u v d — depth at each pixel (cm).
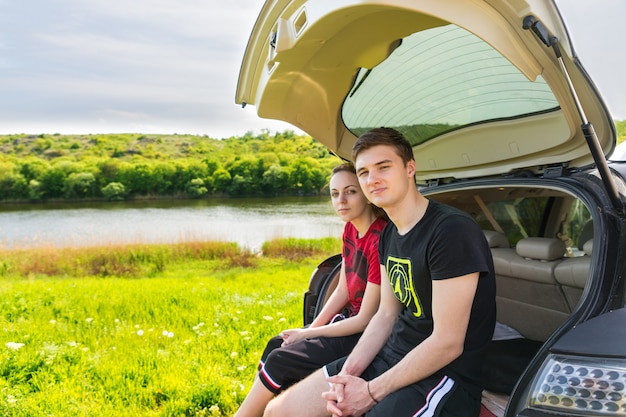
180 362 415
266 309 618
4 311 607
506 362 236
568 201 297
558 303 265
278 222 4438
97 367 405
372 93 281
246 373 392
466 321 182
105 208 6969
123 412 330
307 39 212
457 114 271
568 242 296
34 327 526
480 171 282
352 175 252
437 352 182
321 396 207
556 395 153
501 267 288
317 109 285
